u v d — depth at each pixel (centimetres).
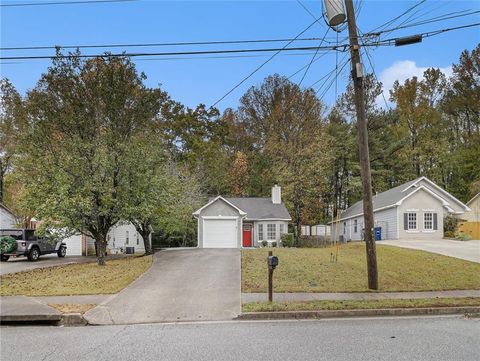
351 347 730
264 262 1809
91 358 682
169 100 5050
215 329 901
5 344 788
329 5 1343
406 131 4838
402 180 4859
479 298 1197
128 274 1603
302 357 670
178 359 669
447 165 4734
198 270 1652
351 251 2217
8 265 2252
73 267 1962
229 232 3519
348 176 4891
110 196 1903
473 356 667
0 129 3884
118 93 2131
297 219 3844
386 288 1352
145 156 2055
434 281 1469
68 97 2084
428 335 819
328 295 1247
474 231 3397
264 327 916
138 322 984
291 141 4294
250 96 5159
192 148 4853
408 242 2850
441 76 5009
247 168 4916
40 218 1934
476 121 4866
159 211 2281
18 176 2281
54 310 1051
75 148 1950
